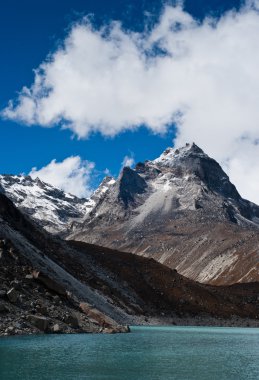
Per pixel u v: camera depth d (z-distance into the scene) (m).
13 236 107.06
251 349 72.62
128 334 90.19
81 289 117.38
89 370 43.22
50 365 43.97
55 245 155.50
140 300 163.38
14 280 75.38
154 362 51.72
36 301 75.31
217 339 93.56
